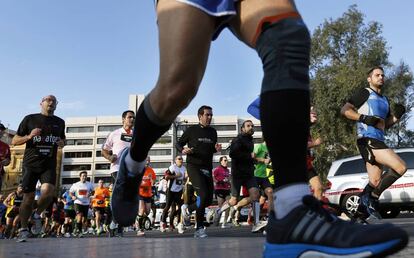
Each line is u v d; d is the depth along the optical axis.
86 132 109.06
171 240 2.91
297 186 1.13
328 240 1.02
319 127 26.98
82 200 13.29
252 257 1.75
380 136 5.21
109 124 109.12
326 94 27.39
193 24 1.26
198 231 6.24
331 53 30.62
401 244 0.96
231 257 1.76
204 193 6.23
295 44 1.17
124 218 1.71
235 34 1.36
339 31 30.22
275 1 1.22
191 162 6.33
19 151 41.41
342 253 0.99
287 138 1.15
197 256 1.82
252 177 7.22
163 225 11.30
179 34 1.27
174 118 1.51
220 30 1.38
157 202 21.38
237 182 7.22
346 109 5.29
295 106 1.14
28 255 1.96
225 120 109.81
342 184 10.48
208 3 1.26
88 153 108.25
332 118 26.66
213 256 1.81
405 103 30.08
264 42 1.20
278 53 1.17
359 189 10.18
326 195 10.66
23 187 5.50
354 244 0.98
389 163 5.05
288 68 1.15
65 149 108.44
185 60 1.28
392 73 30.36
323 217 1.07
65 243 2.74
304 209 1.09
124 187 1.68
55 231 14.76
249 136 7.23
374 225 1.02
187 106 1.44
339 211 10.23
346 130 26.78
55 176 5.76
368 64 28.80
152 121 1.50
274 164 1.17
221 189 11.58
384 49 29.20
